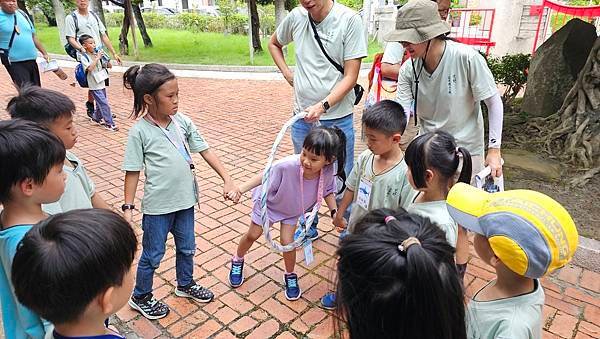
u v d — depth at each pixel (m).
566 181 4.29
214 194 4.28
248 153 5.41
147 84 2.17
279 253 3.28
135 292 2.60
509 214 1.23
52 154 1.44
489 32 9.95
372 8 15.66
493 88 2.38
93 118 6.69
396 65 3.81
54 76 10.33
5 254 1.43
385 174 2.32
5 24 5.72
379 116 2.16
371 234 1.11
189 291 2.75
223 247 3.37
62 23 13.50
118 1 12.98
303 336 2.47
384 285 1.02
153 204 2.39
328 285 2.87
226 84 9.68
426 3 2.33
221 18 19.41
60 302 1.12
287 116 7.09
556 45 5.82
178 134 2.42
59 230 1.13
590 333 2.48
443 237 1.15
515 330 1.29
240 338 2.46
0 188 1.41
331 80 3.00
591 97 4.86
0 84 9.62
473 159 2.60
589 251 3.07
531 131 5.46
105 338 1.24
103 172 4.81
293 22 3.15
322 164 2.38
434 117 2.60
